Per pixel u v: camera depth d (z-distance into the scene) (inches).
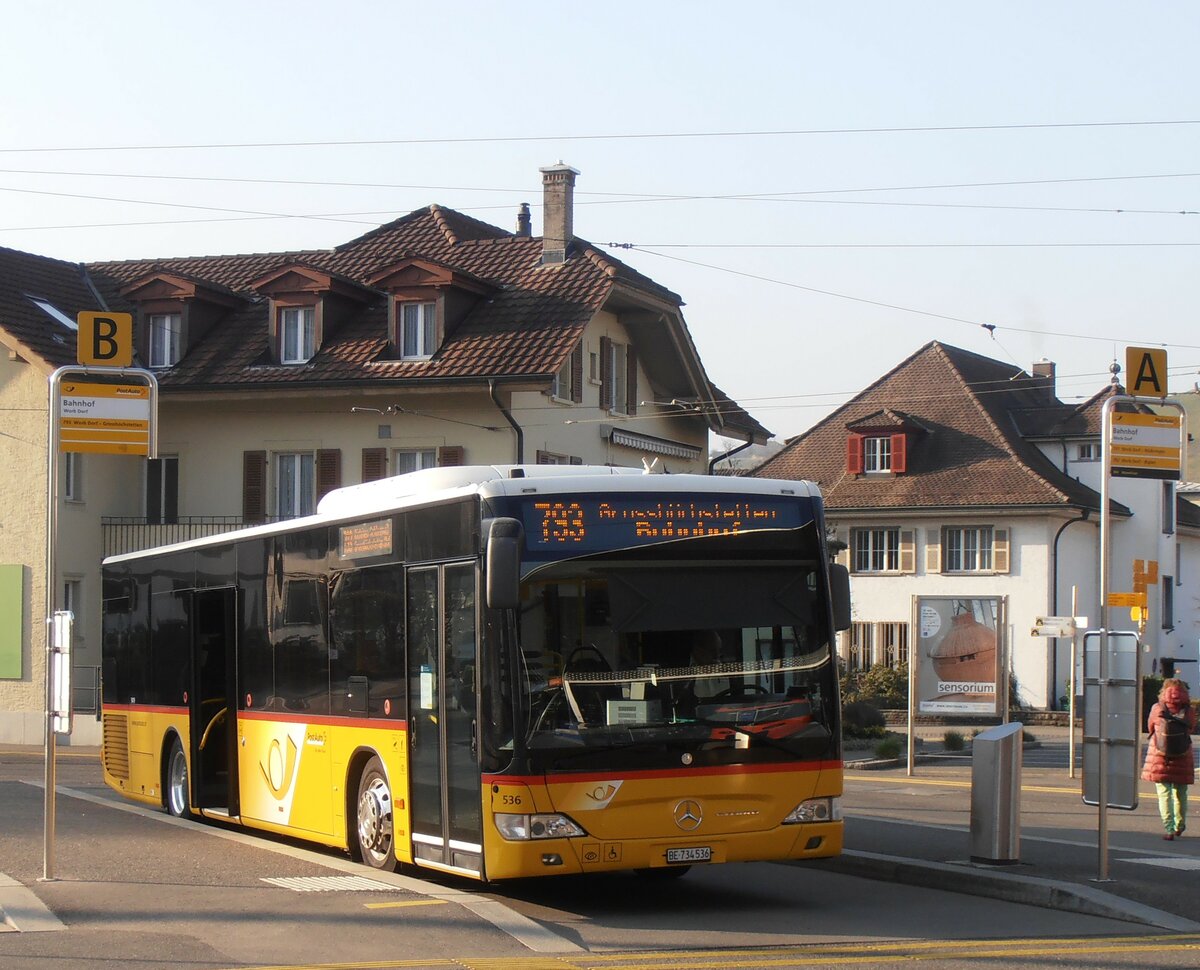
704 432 1712.6
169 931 420.2
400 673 521.3
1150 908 471.2
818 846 472.7
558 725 450.9
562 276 1444.4
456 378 1336.1
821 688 480.1
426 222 1657.2
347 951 396.8
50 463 531.5
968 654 1087.6
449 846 480.7
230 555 690.8
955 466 2231.8
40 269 1601.9
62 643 513.3
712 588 473.1
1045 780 1069.8
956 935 441.4
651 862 452.8
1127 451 535.8
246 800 658.8
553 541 462.3
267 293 1456.7
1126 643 512.7
